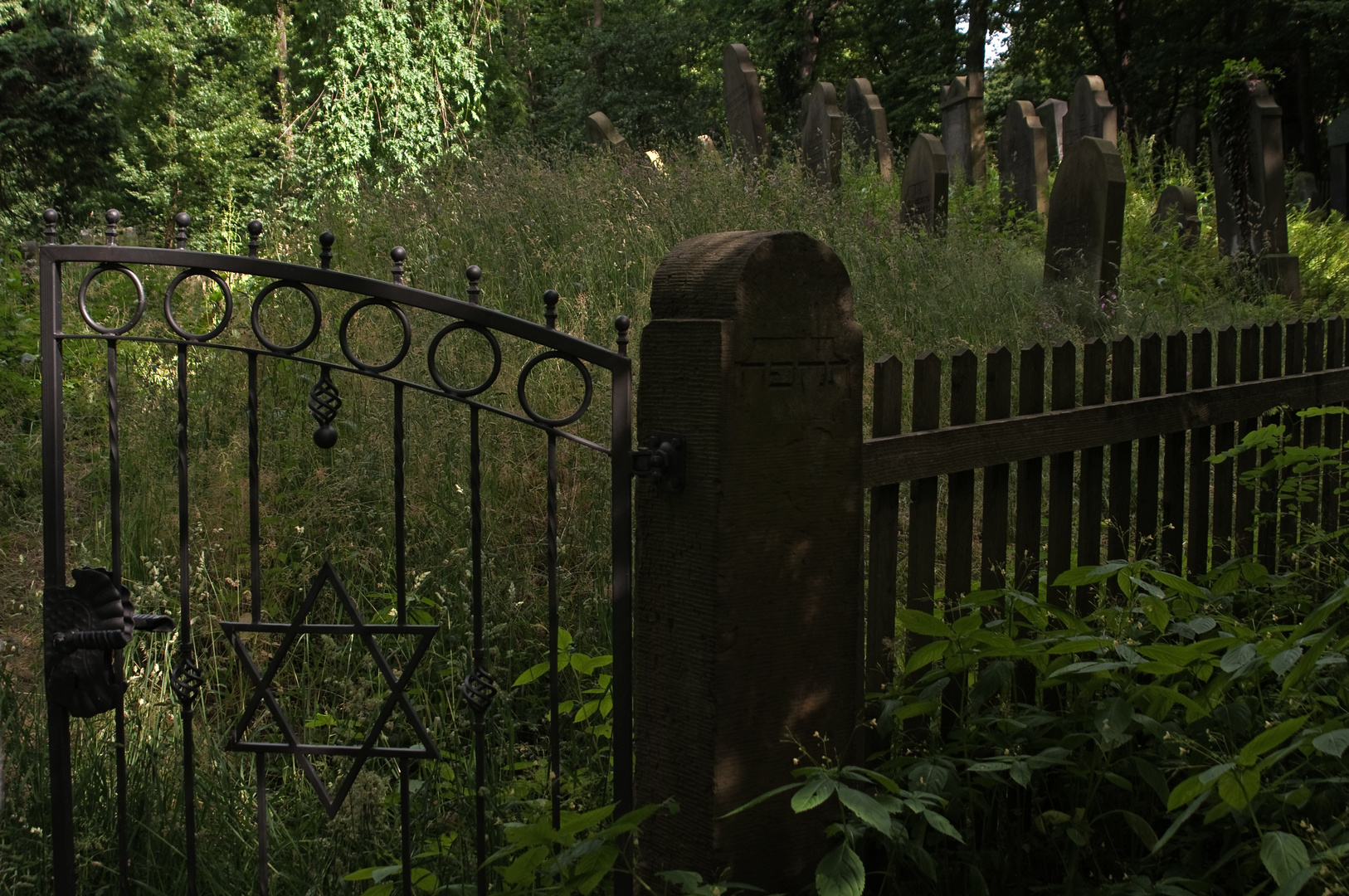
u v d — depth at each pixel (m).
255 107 17.14
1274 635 2.53
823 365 2.12
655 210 7.20
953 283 6.91
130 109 15.73
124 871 2.18
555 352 2.04
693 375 2.02
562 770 2.83
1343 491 3.87
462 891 2.22
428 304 2.02
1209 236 10.72
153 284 6.29
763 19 25.66
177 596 3.69
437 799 2.57
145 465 4.41
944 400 5.45
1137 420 3.00
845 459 2.17
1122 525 3.07
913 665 2.36
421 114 16.89
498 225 7.01
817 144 11.73
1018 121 11.96
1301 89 22.09
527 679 2.49
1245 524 3.62
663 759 2.15
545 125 24.97
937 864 2.36
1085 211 7.54
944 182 9.02
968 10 24.50
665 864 2.16
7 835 2.47
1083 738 2.31
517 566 3.77
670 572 2.10
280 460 4.39
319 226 7.20
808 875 2.18
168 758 2.87
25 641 3.52
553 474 2.08
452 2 17.86
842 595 2.20
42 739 2.79
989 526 2.65
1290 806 2.20
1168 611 2.44
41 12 12.16
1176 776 2.46
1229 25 22.75
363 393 4.80
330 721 2.91
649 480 2.12
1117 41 23.02
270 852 2.58
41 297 2.04
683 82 24.11
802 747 2.13
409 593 3.47
